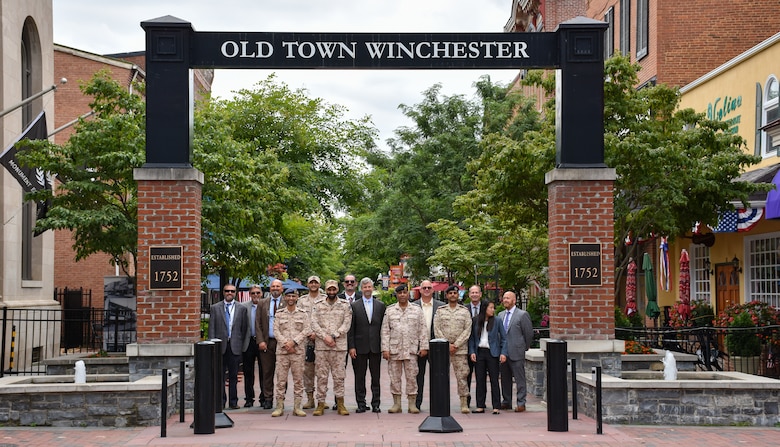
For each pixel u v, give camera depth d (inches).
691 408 501.7
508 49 574.9
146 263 553.9
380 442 434.3
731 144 763.4
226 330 590.2
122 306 927.0
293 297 539.5
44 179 766.5
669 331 725.9
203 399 462.6
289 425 494.6
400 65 569.6
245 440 440.5
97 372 697.6
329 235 1937.7
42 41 962.7
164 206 555.8
